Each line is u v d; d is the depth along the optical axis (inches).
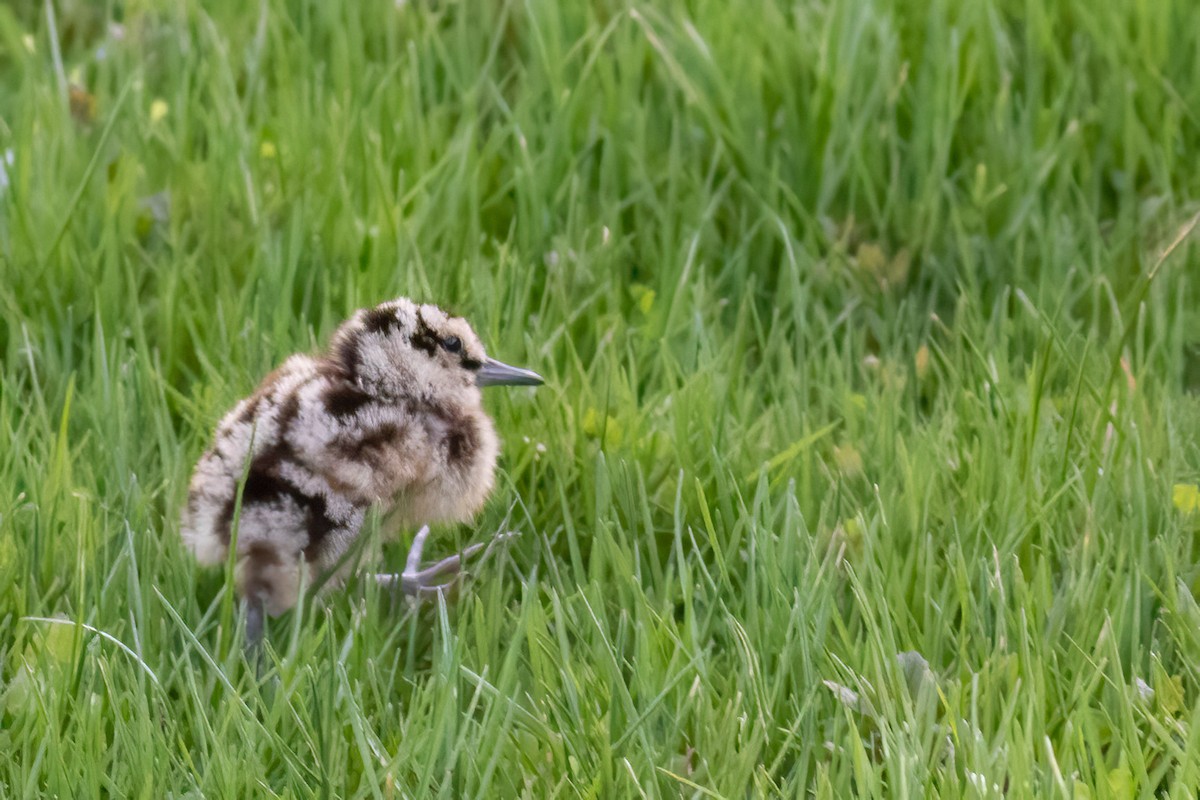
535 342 462.3
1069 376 445.4
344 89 578.6
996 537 383.9
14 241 495.8
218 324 469.7
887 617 347.3
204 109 579.2
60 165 538.9
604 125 561.6
